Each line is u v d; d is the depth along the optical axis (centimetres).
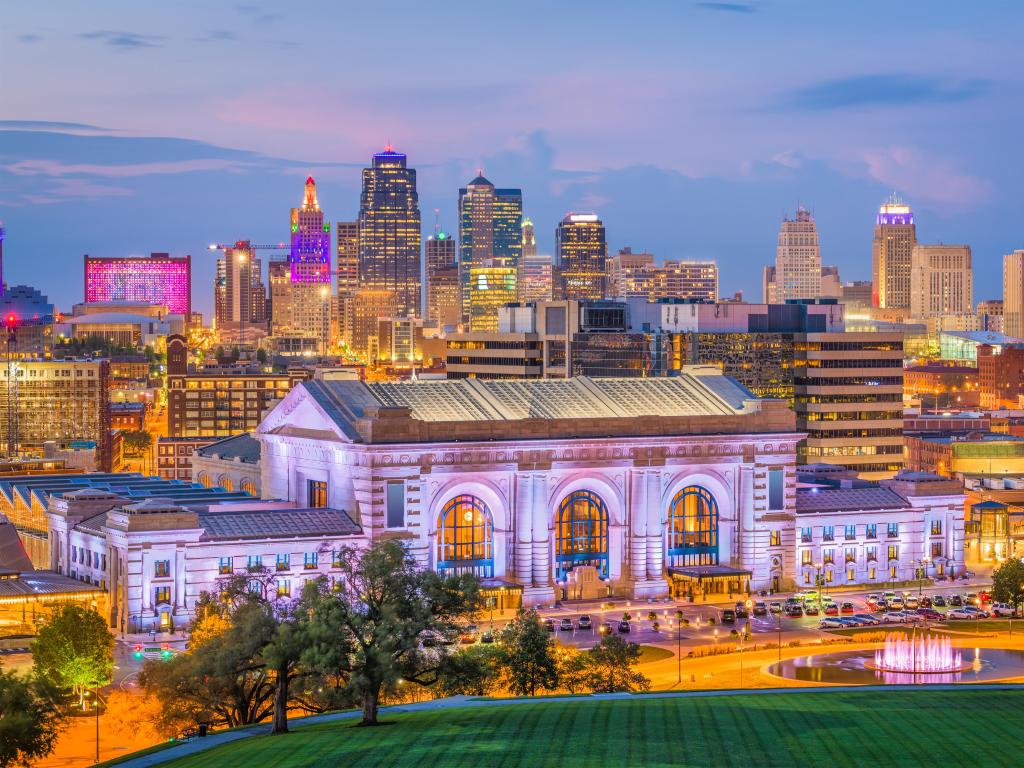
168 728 13488
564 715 11869
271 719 13750
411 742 11019
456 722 11775
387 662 12244
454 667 13425
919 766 9950
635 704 12456
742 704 12294
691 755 10319
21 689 12925
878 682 17612
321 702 13238
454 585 13425
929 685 13750
